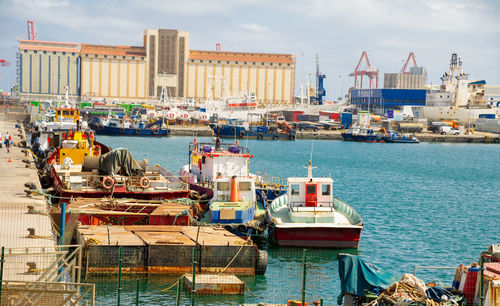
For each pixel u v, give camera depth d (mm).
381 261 41375
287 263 38562
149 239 34125
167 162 110875
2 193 47656
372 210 64438
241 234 41344
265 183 57625
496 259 26047
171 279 32500
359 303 25875
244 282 32031
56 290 21234
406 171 116562
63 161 57406
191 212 42000
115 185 47781
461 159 153500
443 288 24797
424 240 49000
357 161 136875
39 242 32000
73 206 41344
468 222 58562
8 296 20969
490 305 23125
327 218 42250
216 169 52531
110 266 32281
